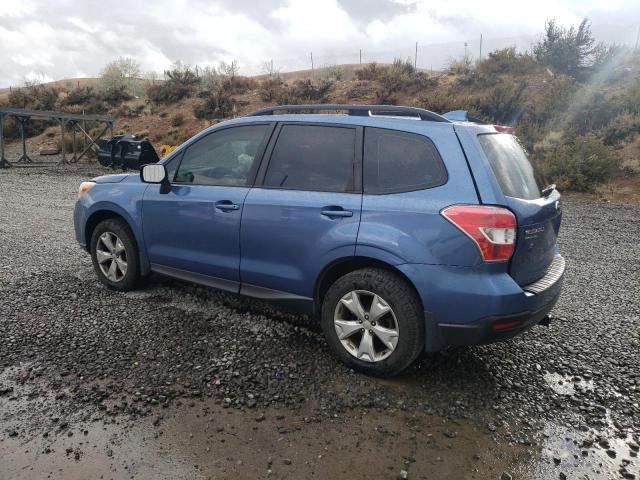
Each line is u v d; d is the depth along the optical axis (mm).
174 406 3168
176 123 28828
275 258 4004
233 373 3598
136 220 4918
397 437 2943
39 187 14938
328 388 3455
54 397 3227
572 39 22984
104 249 5336
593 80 21234
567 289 5945
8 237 7926
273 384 3473
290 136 4074
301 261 3855
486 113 20328
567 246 8227
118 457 2676
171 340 4105
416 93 24922
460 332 3309
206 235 4395
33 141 30953
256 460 2691
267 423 3029
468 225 3205
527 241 3355
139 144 19375
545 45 23750
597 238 8836
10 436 2826
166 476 2545
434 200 3348
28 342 3990
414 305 3422
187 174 4668
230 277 4324
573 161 13898
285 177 4020
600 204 12352
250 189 4164
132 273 5109
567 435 3027
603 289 5988
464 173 3324
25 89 39906
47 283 5480
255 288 4211
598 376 3777
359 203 3590
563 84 19688
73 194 13586
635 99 17156
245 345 4055
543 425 3123
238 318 4609
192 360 3773
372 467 2672
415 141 3537
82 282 5547
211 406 3184
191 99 31953
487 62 24812
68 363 3670
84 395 3256
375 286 3508
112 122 25156
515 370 3826
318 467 2654
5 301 4879
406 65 27656
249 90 31828
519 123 18609
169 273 4824
